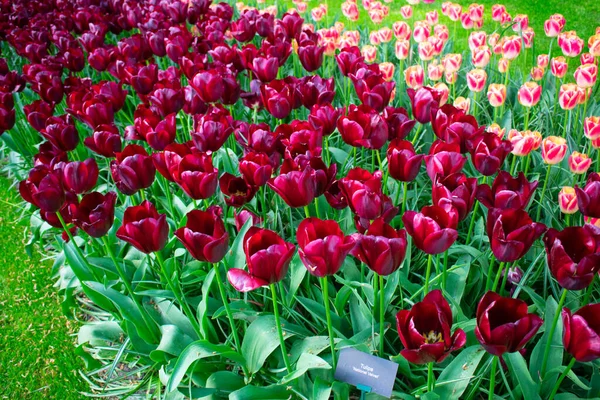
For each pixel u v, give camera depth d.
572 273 1.68
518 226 1.85
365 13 8.08
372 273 2.72
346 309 2.81
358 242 1.79
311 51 3.57
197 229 2.03
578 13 7.38
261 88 3.04
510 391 2.12
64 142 3.02
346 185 2.09
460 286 2.55
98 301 2.92
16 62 6.38
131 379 2.96
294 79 3.38
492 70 4.43
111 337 2.97
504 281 2.42
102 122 3.19
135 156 2.39
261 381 2.54
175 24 5.17
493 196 2.14
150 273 3.11
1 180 5.08
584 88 3.58
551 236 1.78
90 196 2.31
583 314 1.58
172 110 3.20
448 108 2.74
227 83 3.15
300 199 2.13
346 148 3.87
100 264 3.03
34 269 3.99
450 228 1.83
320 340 2.37
